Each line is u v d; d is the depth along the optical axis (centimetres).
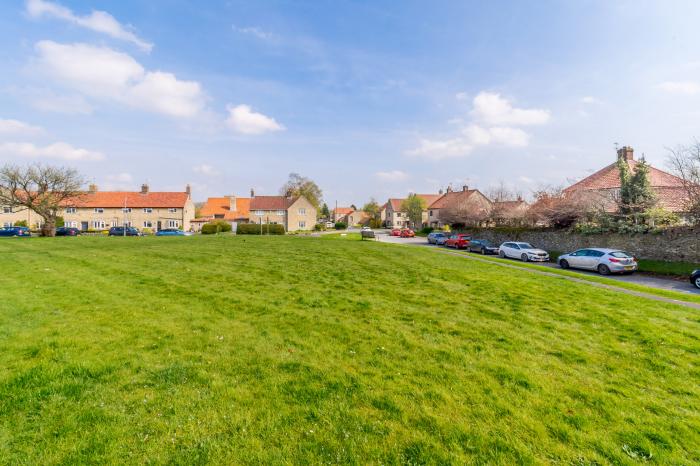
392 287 1085
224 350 569
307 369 504
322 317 764
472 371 505
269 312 797
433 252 2347
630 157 3306
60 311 769
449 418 389
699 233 1977
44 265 1434
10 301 845
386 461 324
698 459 333
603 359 559
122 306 821
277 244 2453
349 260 1697
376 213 10906
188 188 6700
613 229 2477
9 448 325
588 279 1524
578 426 381
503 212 4194
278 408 403
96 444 335
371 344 609
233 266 1453
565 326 721
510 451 338
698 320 788
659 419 397
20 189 3647
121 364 504
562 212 2955
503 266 1733
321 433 361
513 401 427
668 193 2652
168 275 1230
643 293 1223
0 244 2372
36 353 532
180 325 690
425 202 8125
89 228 5850
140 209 5975
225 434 355
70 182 3744
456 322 740
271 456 327
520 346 608
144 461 316
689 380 494
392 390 448
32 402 398
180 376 473
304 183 8825
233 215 7588
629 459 331
